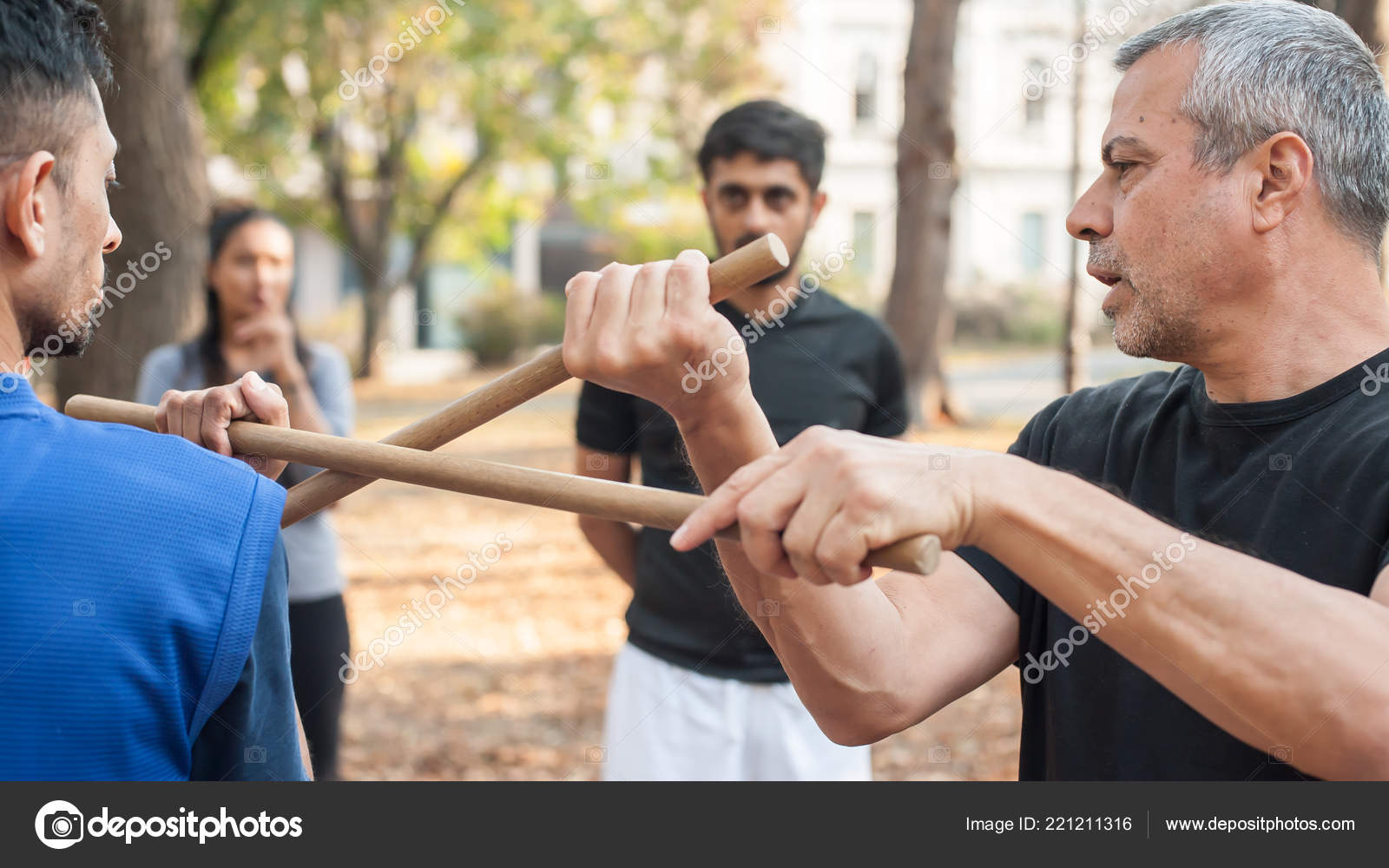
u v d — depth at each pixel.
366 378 19.47
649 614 2.64
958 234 25.05
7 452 1.10
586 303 1.15
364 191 19.64
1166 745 1.37
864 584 1.44
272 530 1.19
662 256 18.88
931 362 12.07
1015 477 1.08
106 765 1.08
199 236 6.15
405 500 10.15
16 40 1.11
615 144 17.23
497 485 1.23
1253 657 1.02
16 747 1.05
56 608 1.06
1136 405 1.54
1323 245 1.35
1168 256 1.39
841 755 2.66
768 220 2.85
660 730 2.59
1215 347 1.41
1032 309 23.48
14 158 1.12
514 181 20.64
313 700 3.04
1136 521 1.07
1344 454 1.29
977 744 4.82
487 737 4.88
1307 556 1.29
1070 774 1.44
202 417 1.44
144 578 1.10
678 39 16.89
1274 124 1.33
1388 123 1.37
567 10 15.07
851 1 24.84
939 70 11.34
